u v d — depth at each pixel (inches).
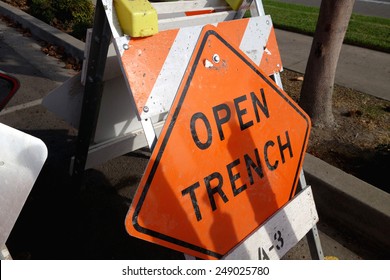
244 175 72.9
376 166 114.0
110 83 91.4
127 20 60.7
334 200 101.2
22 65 197.3
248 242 70.5
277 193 79.7
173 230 61.3
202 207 65.3
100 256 91.2
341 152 124.6
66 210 104.0
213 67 69.9
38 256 89.5
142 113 61.4
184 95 64.8
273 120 80.4
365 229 96.4
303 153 87.7
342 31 124.2
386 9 405.4
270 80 80.7
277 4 394.0
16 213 55.0
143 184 58.1
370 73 193.8
